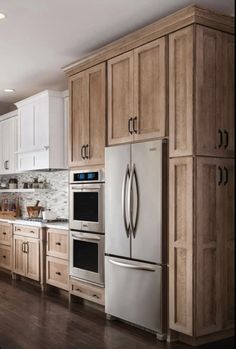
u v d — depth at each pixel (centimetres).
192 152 337
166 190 362
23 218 647
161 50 366
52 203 649
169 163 358
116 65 419
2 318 427
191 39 340
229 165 360
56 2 354
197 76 340
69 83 492
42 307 468
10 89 647
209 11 341
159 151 361
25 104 626
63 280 511
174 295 351
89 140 456
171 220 355
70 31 419
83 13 377
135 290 385
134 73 394
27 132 621
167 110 361
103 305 436
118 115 416
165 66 362
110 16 384
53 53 483
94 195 444
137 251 383
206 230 344
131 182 388
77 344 353
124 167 399
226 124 358
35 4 358
